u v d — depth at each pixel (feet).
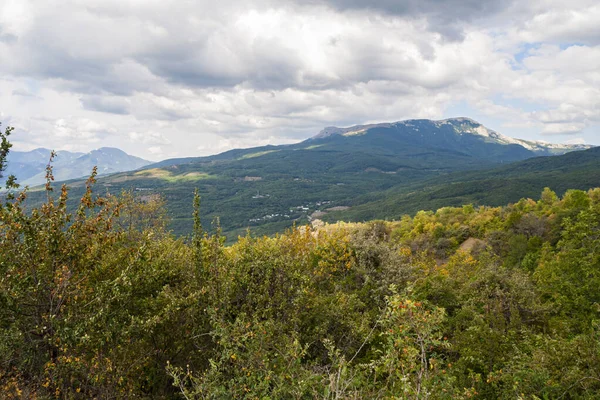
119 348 20.95
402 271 42.88
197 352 24.50
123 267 25.23
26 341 19.99
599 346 23.53
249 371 19.47
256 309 25.55
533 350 27.53
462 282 44.73
